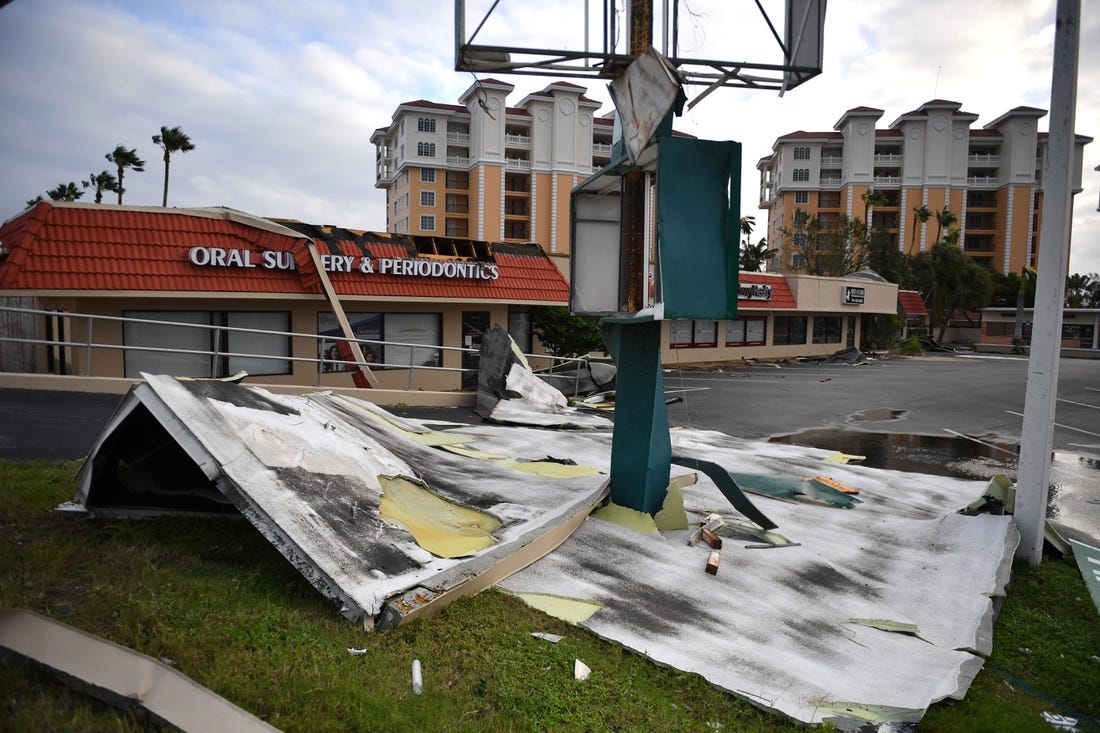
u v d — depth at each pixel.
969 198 87.19
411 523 5.85
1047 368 7.90
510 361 15.93
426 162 70.88
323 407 8.62
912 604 6.30
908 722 4.27
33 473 6.55
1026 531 8.04
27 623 3.43
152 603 4.06
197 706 3.11
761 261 72.25
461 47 5.93
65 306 14.87
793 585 6.36
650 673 4.50
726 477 7.50
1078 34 7.64
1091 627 6.43
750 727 4.03
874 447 14.59
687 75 6.57
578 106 72.06
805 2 6.48
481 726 3.53
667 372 30.58
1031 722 4.51
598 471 9.52
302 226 18.64
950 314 64.88
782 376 30.00
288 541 4.60
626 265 7.03
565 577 5.79
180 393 5.42
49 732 2.87
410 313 20.30
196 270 15.73
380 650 4.10
